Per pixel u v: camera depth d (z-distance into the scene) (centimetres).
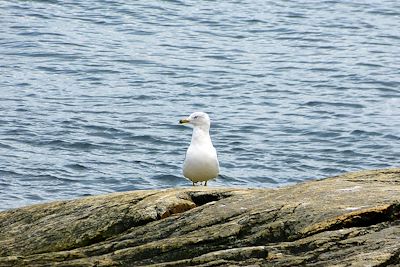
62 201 1045
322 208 917
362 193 948
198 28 3594
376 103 2734
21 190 1916
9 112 2488
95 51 3183
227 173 2080
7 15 3588
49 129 2362
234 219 932
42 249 970
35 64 3008
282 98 2758
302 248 865
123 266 888
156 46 3297
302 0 4109
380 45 3453
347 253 843
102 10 3750
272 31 3603
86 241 971
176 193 1016
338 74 3034
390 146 2330
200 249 897
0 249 977
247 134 2403
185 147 2283
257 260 859
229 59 3180
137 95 2723
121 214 986
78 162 2123
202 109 2619
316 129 2456
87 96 2692
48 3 3781
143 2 3894
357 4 4091
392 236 860
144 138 2331
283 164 2173
